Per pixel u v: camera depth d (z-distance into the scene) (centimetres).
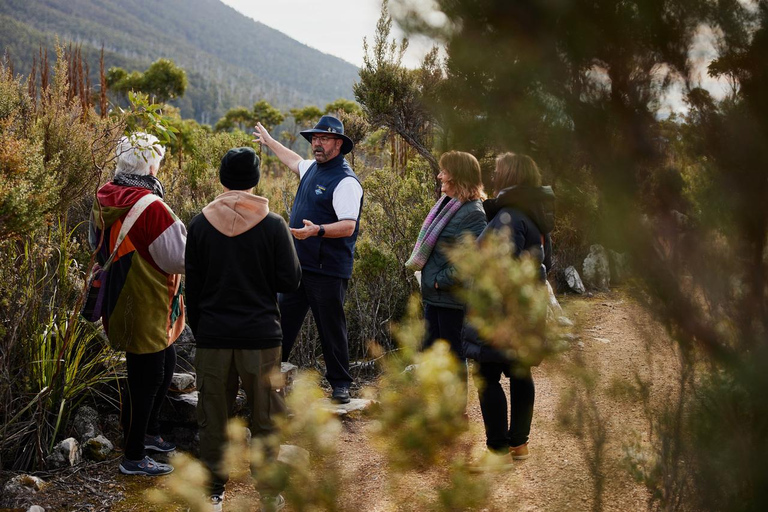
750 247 153
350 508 149
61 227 402
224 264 290
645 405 189
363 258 563
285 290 304
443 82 154
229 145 849
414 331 150
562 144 150
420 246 376
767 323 154
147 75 3578
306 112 4347
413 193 666
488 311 162
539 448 282
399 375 143
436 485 148
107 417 388
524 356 168
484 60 146
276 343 300
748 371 152
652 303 163
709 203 151
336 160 429
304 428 151
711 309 157
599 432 199
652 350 187
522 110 149
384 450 141
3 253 344
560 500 225
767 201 148
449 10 148
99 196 331
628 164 149
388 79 637
